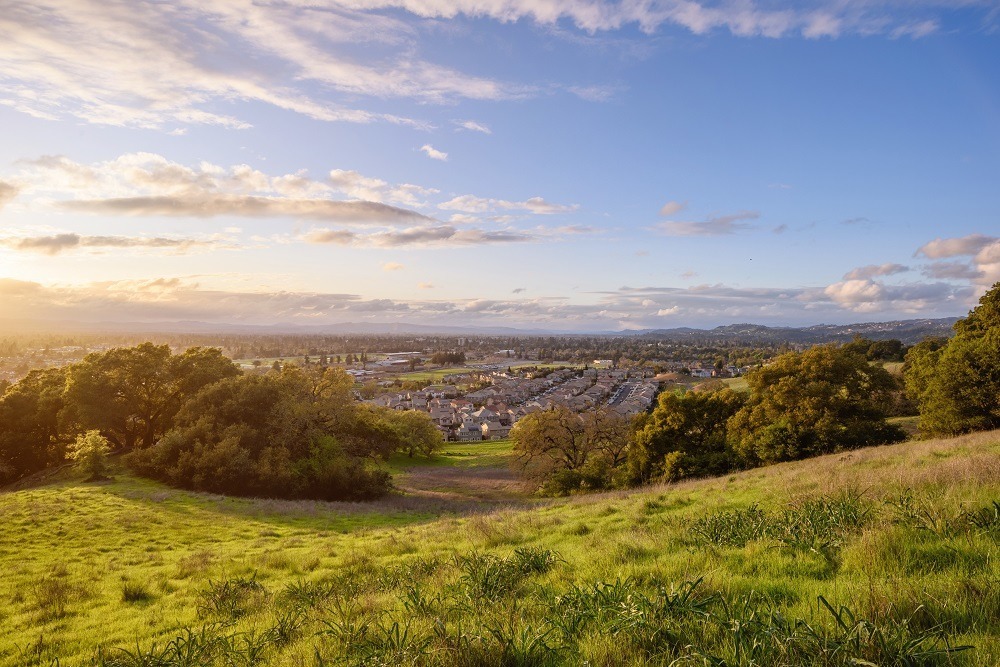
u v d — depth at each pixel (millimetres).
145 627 9297
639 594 5551
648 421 42344
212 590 10852
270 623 7551
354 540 18422
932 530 6586
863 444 31516
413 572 9805
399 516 30609
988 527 6375
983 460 10422
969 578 4977
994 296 33344
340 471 42906
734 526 9242
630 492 27422
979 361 28328
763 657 3943
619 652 4422
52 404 48344
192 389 50406
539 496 46438
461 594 7203
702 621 4820
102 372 47156
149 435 50469
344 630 6090
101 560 17266
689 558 7426
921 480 9766
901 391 48688
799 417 33312
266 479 38812
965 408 28484
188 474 37594
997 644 3844
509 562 8664
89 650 8367
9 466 49375
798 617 4750
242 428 41969
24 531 21219
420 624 5852
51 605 11375
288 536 22422
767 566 6695
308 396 52969
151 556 17984
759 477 20234
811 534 7551
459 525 18234
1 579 14531
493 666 4523
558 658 4633
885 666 3705
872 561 5848
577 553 9906
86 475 37562
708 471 34969
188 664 6230
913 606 4531
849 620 4438
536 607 6184
